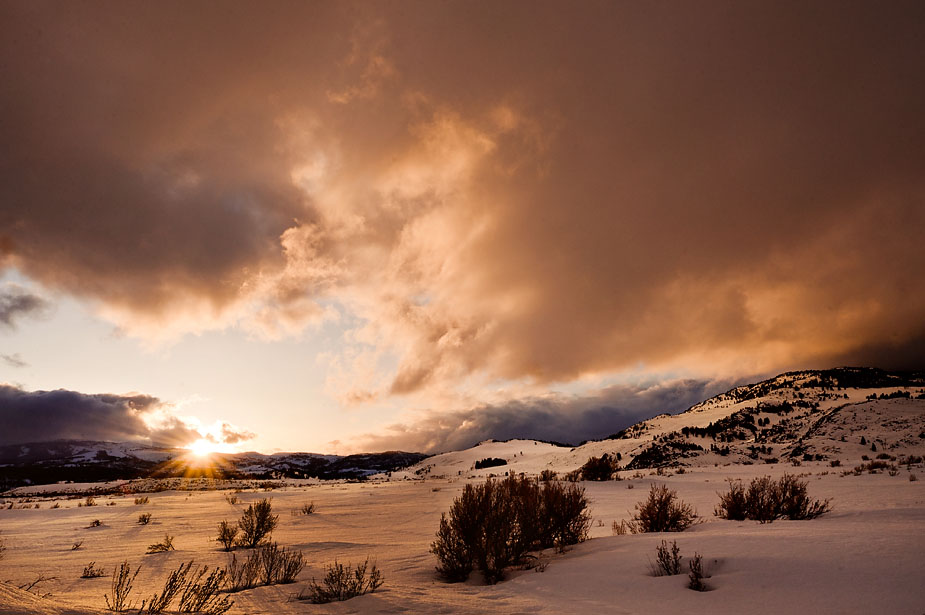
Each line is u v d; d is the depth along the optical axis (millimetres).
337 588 6375
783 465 42625
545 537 9555
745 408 90188
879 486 17406
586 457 87000
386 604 5500
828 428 59531
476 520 7801
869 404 64812
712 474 35406
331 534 14789
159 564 9438
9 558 10781
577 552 8547
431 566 8766
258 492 41469
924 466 27375
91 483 78438
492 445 175125
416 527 16422
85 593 6805
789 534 7164
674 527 10281
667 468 50656
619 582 5781
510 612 4949
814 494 15969
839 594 4363
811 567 5258
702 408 119625
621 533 10836
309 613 5148
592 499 21031
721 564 5938
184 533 15867
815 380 111688
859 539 6332
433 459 175500
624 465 68000
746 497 11617
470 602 5508
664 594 5094
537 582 6398
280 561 8258
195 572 8500
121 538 14836
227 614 5098
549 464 94250
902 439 49812
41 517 22812
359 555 10219
